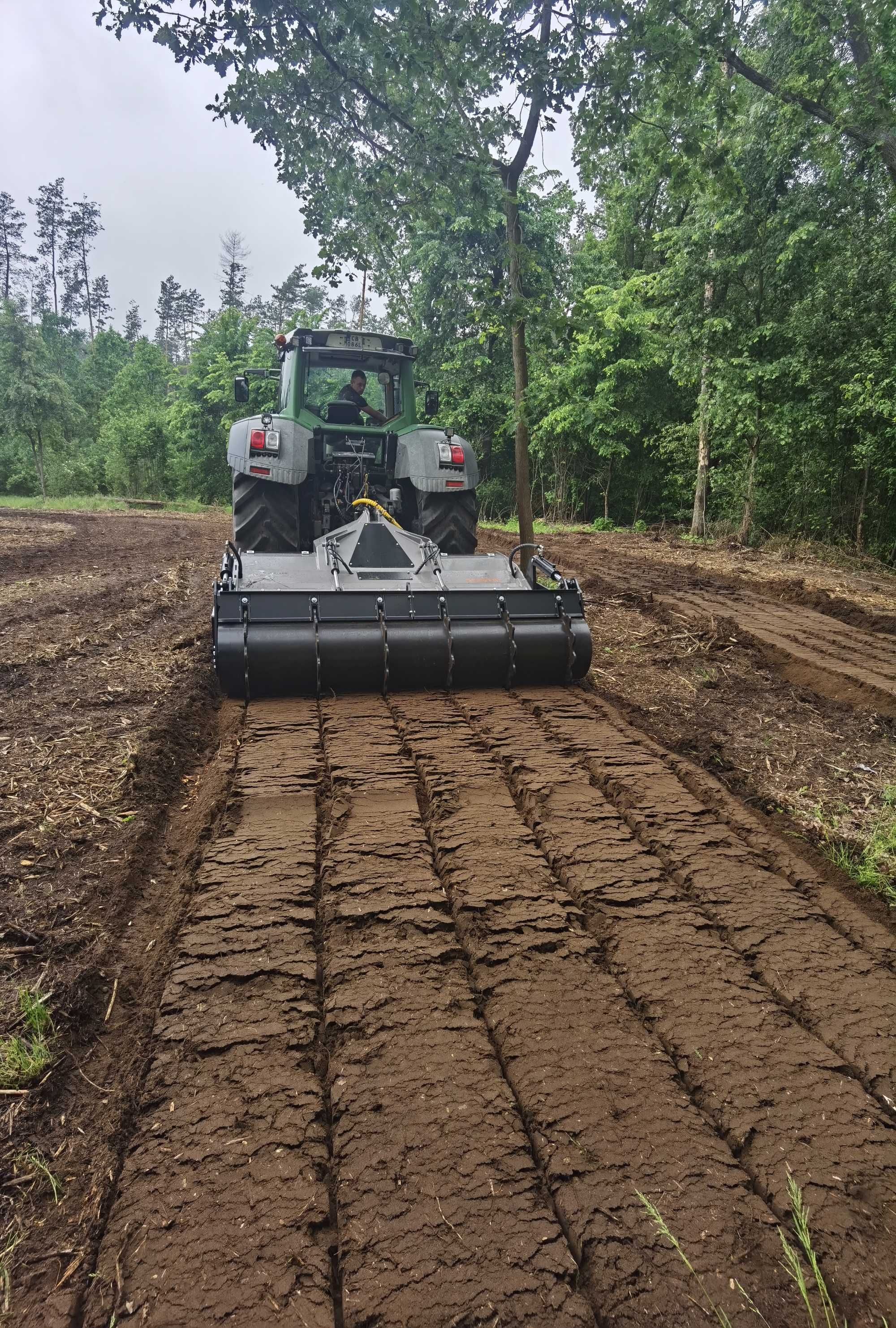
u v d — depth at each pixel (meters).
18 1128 1.96
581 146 6.24
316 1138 1.89
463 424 20.72
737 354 13.22
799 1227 1.66
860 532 13.58
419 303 19.55
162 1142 1.88
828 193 11.66
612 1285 1.55
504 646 5.38
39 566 11.74
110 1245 1.64
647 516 21.03
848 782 4.27
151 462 34.28
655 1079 2.09
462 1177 1.78
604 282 20.08
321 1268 1.58
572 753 4.38
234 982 2.44
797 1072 2.12
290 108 5.81
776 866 3.27
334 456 6.81
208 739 4.64
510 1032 2.25
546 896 2.94
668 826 3.53
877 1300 1.52
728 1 5.66
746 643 7.23
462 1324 1.46
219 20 5.27
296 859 3.15
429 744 4.43
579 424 18.16
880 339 11.52
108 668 5.82
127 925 2.83
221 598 5.04
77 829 3.40
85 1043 2.28
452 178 6.00
